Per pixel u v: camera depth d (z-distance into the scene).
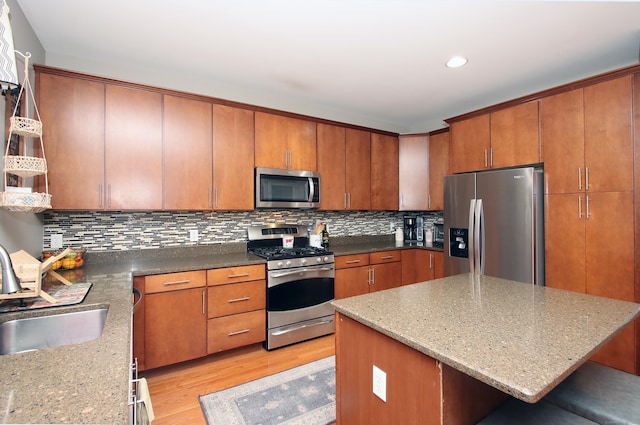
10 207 1.44
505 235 2.78
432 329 1.10
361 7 1.83
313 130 3.32
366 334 1.26
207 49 2.33
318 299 3.02
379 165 3.84
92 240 2.54
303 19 1.95
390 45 2.26
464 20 1.96
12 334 1.21
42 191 2.11
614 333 1.09
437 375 0.96
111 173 2.34
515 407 1.06
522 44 2.24
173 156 2.57
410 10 1.85
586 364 1.34
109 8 1.83
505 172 2.79
